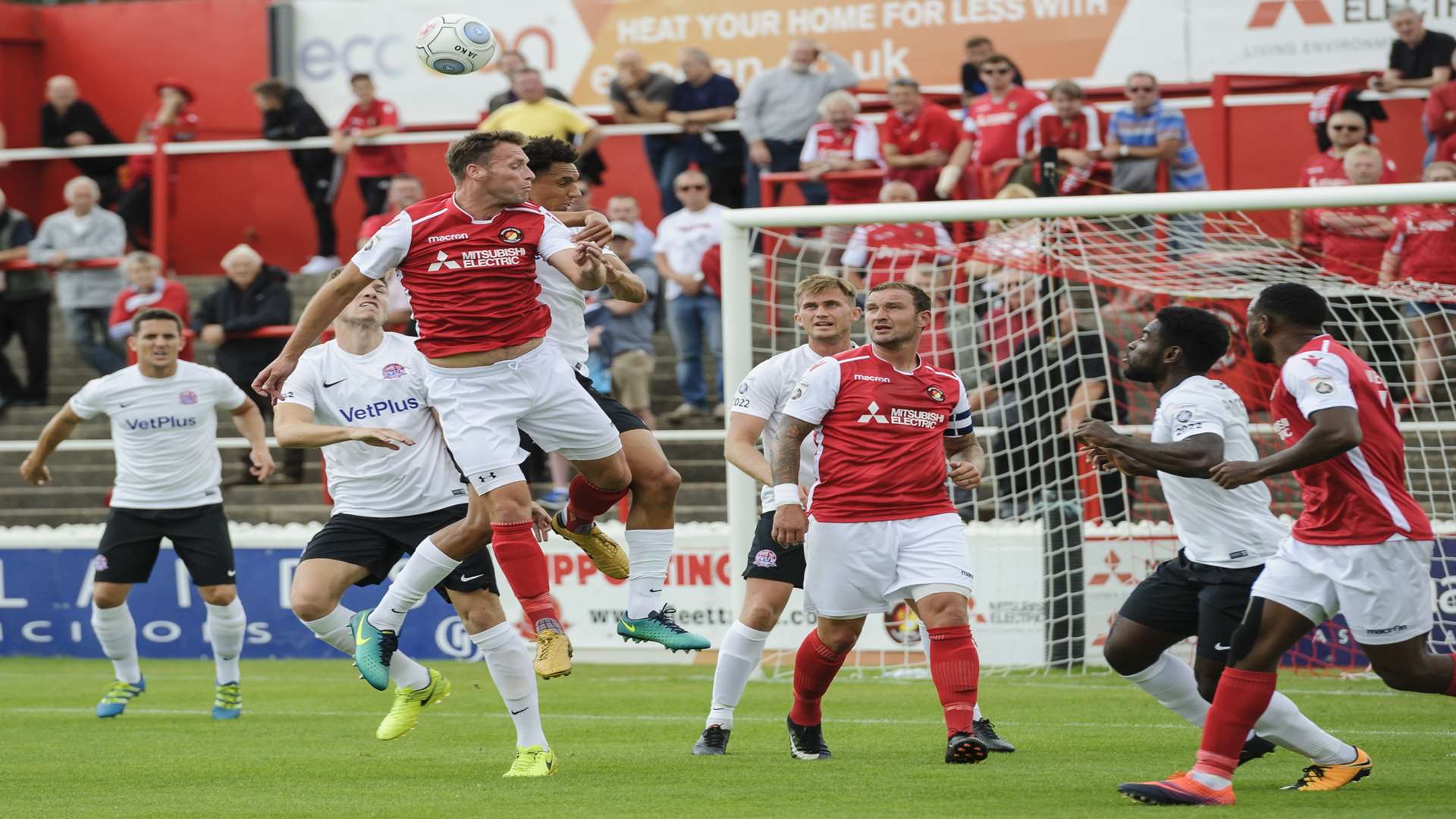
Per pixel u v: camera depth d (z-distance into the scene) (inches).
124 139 2800.2
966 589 896.3
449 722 1233.4
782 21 2379.4
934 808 765.3
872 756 983.0
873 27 2336.4
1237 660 757.9
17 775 956.6
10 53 2800.2
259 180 2770.7
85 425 2228.1
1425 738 1042.1
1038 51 2272.4
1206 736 762.2
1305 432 767.1
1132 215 1375.5
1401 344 1488.7
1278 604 752.3
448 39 943.0
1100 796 797.9
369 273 830.5
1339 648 1461.6
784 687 1460.4
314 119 2341.3
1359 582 743.7
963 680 894.4
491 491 848.9
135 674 1312.7
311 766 985.5
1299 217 1627.7
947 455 949.8
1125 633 889.5
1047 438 1517.0
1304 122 2228.1
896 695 1378.0
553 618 878.4
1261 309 786.2
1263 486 871.7
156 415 1293.1
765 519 1014.4
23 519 2102.6
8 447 2005.4
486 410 846.5
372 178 2304.4
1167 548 1510.8
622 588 1707.7
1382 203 1298.0
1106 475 1537.9
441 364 845.8
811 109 2036.2
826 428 904.3
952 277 1545.3
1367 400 753.6
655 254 1988.2
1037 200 1378.0
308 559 1067.9
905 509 893.2
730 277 1454.2
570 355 946.7
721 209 1989.4
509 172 823.1
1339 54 2149.4
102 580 1289.4
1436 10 2080.5
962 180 1904.5
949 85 2306.8
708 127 2102.6
